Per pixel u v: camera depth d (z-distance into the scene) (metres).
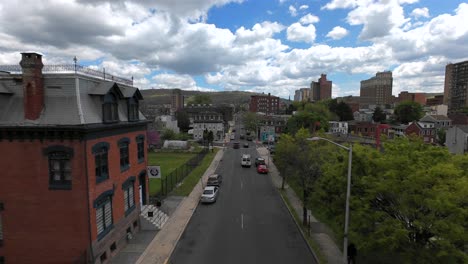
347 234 15.84
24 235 16.23
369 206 16.12
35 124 15.44
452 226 12.87
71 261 16.17
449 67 193.50
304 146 27.83
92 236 16.30
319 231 23.94
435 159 16.34
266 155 70.31
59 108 16.05
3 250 16.38
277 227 25.11
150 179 42.38
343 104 122.56
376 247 15.41
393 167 15.52
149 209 25.17
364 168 17.27
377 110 121.31
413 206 14.57
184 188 37.09
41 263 16.28
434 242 14.42
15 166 15.91
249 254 20.03
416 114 117.94
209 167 53.75
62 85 16.47
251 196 34.91
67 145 15.64
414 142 19.05
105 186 17.91
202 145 90.00
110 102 18.52
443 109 136.75
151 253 19.59
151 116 113.38
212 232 23.81
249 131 123.50
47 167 15.83
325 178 19.89
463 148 64.12
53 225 16.11
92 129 16.06
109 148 18.42
